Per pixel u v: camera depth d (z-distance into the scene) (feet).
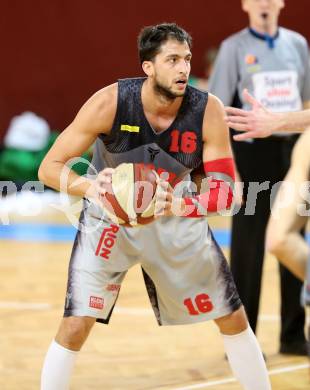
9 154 104.99
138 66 117.29
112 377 41.68
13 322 52.80
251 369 32.81
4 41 117.08
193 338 49.32
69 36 117.19
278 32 45.01
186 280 32.14
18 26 116.88
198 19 115.44
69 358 31.48
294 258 22.67
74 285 31.55
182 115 30.81
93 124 30.63
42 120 113.29
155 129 30.86
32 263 73.05
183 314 32.65
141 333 50.39
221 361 44.45
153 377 41.68
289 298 45.24
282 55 44.68
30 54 117.39
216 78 44.73
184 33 29.91
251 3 44.39
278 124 31.48
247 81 44.57
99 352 46.21
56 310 56.08
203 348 47.14
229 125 31.42
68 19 116.88
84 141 30.96
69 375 31.71
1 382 40.47
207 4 115.14
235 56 44.60
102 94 30.63
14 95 118.01
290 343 45.68
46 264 72.64
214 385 40.24
